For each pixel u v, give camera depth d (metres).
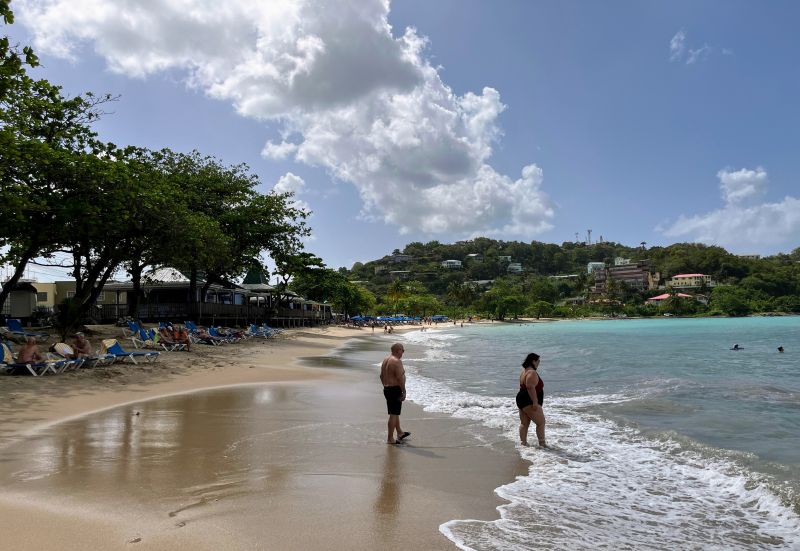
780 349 28.47
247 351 23.89
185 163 35.16
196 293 39.22
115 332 24.88
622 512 5.25
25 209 16.94
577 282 194.25
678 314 150.38
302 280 76.12
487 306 143.00
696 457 7.23
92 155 19.00
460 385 15.12
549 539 4.50
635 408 11.05
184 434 8.05
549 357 26.00
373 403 11.41
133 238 23.61
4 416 8.82
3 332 19.23
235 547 4.00
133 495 5.16
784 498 5.59
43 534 4.13
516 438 8.30
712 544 4.55
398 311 128.38
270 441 7.71
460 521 4.81
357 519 4.73
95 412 9.67
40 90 19.39
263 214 37.28
